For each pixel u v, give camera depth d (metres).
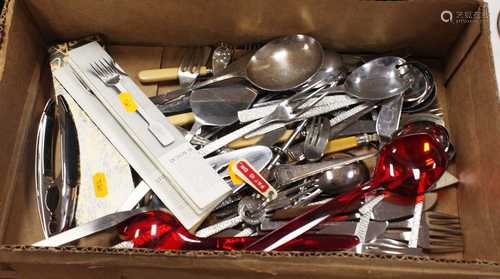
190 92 0.71
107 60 0.71
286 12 0.69
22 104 0.66
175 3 0.68
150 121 0.66
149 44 0.77
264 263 0.50
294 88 0.70
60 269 0.55
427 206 0.65
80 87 0.69
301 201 0.64
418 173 0.64
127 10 0.70
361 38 0.74
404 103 0.70
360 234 0.61
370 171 0.67
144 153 0.65
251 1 0.67
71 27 0.73
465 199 0.65
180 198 0.62
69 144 0.66
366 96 0.69
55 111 0.69
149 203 0.63
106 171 0.64
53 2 0.68
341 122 0.69
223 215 0.63
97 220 0.60
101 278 0.57
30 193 0.65
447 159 0.64
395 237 0.62
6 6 0.64
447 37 0.71
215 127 0.69
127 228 0.60
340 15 0.69
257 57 0.73
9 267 0.54
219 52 0.75
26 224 0.64
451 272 0.49
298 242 0.59
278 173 0.65
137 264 0.51
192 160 0.63
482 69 0.63
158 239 0.60
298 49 0.72
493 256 0.57
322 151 0.66
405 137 0.65
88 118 0.67
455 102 0.71
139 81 0.75
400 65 0.70
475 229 0.62
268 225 0.62
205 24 0.72
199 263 0.51
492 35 0.74
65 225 0.61
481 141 0.62
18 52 0.65
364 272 0.50
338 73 0.72
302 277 0.55
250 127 0.67
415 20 0.69
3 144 0.61
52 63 0.71
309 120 0.69
